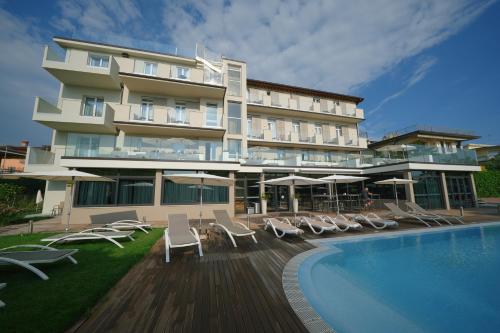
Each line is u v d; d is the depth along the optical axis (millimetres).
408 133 22375
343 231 7953
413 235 7645
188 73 16109
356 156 17938
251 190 14391
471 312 3236
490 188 19125
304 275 4078
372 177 17234
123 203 11172
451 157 15742
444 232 8086
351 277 4461
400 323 2914
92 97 14570
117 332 2275
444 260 5480
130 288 3328
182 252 5355
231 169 12898
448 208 15000
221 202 12609
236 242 6426
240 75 16922
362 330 2744
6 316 2482
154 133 14992
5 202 11461
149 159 11539
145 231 7809
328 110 21703
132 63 14398
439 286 4074
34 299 2893
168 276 3818
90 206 10695
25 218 11531
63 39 13891
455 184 16078
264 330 2330
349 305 3340
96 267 4168
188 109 14992
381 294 3744
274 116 19828
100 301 2916
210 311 2684
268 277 3789
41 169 12594
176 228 5941
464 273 4691
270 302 2924
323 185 16547
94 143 12188
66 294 3039
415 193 14461
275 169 14680
